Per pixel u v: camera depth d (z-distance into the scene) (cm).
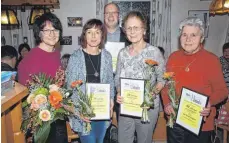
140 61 188
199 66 176
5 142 105
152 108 192
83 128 187
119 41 263
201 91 176
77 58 186
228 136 289
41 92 141
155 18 529
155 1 524
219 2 285
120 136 206
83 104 173
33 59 181
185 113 176
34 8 345
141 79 184
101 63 192
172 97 180
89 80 188
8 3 315
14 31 511
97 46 190
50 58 189
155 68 188
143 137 201
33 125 136
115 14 262
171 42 540
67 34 521
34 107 136
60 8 512
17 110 124
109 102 186
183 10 529
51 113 141
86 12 517
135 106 189
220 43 541
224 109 263
